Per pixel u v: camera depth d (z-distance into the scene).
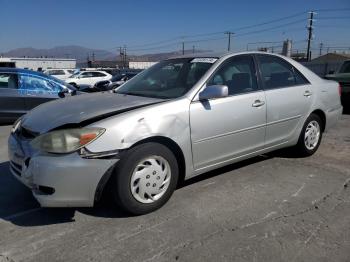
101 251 3.16
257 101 4.63
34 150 3.49
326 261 3.00
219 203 4.05
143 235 3.40
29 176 3.47
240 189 4.44
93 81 26.81
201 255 3.09
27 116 4.07
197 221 3.65
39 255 3.11
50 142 3.39
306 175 4.92
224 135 4.30
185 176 4.09
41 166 3.37
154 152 3.70
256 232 3.44
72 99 4.34
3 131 8.29
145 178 3.69
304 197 4.21
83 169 3.36
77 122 3.48
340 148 6.30
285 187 4.51
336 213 3.81
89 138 3.38
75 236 3.40
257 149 4.78
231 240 3.30
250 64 4.80
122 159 3.54
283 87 5.08
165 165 3.82
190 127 3.97
